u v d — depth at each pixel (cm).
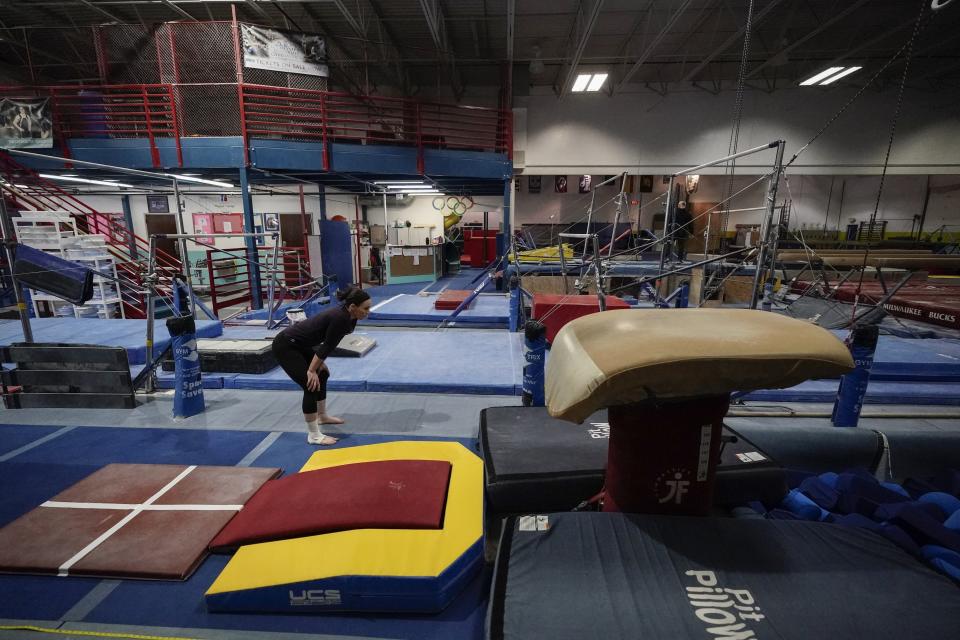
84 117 964
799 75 1497
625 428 211
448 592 218
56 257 462
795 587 175
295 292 1226
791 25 1223
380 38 1210
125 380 457
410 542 231
